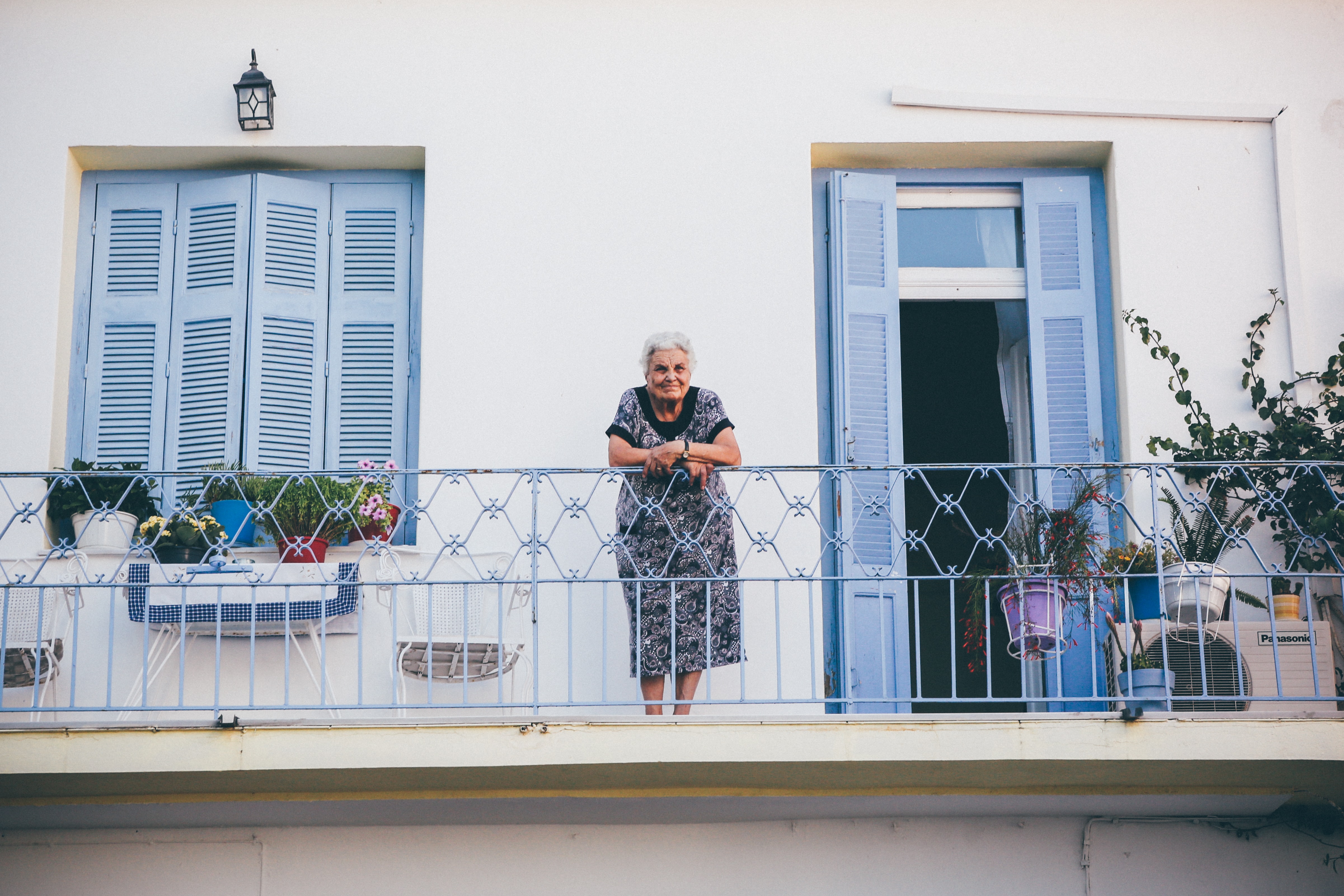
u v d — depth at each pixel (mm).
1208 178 7285
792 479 6902
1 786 5719
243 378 7152
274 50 7336
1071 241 7367
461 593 6574
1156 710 5773
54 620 6352
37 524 6730
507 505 6723
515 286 7098
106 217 7352
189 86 7301
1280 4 7453
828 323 7328
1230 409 7020
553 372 7008
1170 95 7367
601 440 6930
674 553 6008
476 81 7324
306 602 6172
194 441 7098
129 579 6113
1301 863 6340
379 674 6668
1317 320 7109
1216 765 5664
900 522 7012
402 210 7434
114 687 6582
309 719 5629
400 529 6922
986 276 7445
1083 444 7148
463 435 6926
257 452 7062
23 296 7023
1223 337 7098
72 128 7223
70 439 7090
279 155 7328
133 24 7344
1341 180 7285
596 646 6703
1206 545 6500
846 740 5590
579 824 6332
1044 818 6371
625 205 7195
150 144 7230
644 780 5852
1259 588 6719
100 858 6227
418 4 7398
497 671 6445
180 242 7328
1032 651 6000
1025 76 7379
